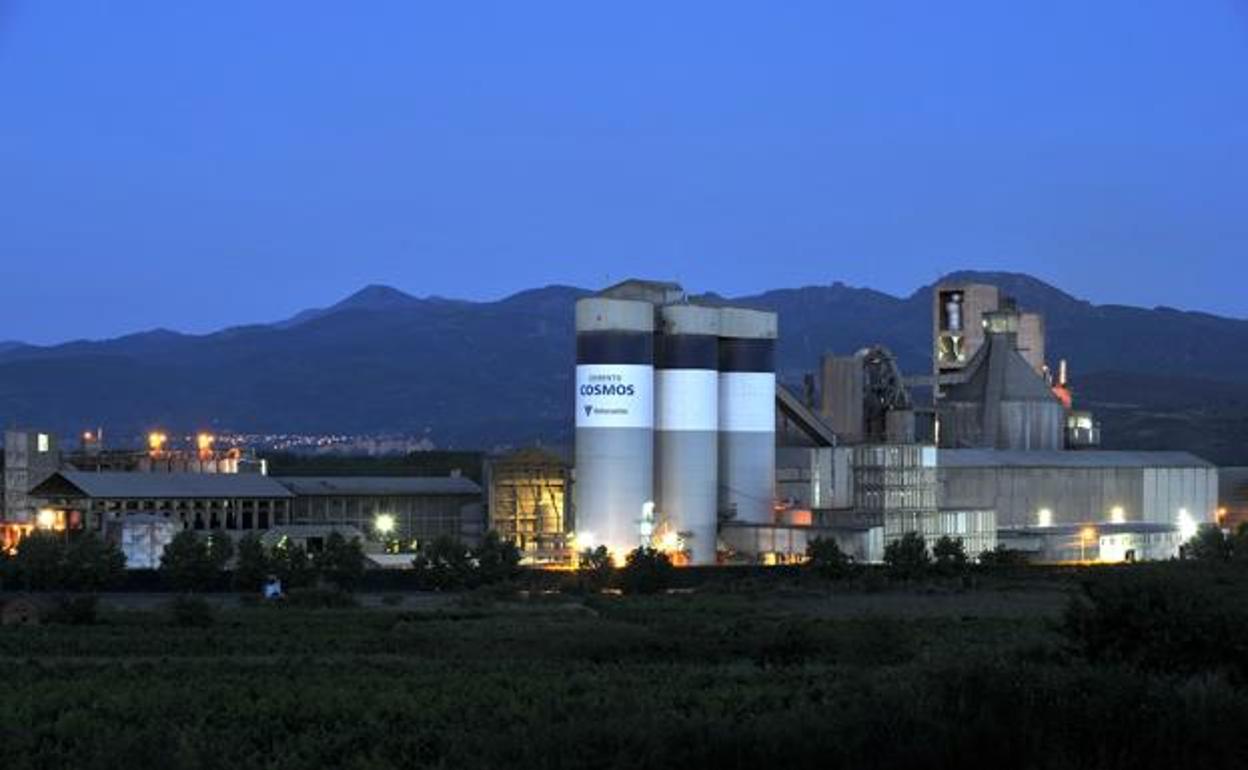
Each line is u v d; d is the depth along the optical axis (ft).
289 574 504.43
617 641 341.41
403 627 390.01
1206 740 146.92
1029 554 625.82
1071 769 141.28
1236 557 583.58
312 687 262.06
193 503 603.67
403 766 174.29
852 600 482.28
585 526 606.55
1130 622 209.77
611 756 145.28
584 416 609.01
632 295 648.79
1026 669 162.09
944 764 143.13
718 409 648.79
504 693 246.27
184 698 248.73
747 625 356.79
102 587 504.02
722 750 143.64
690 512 622.95
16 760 183.11
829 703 171.42
